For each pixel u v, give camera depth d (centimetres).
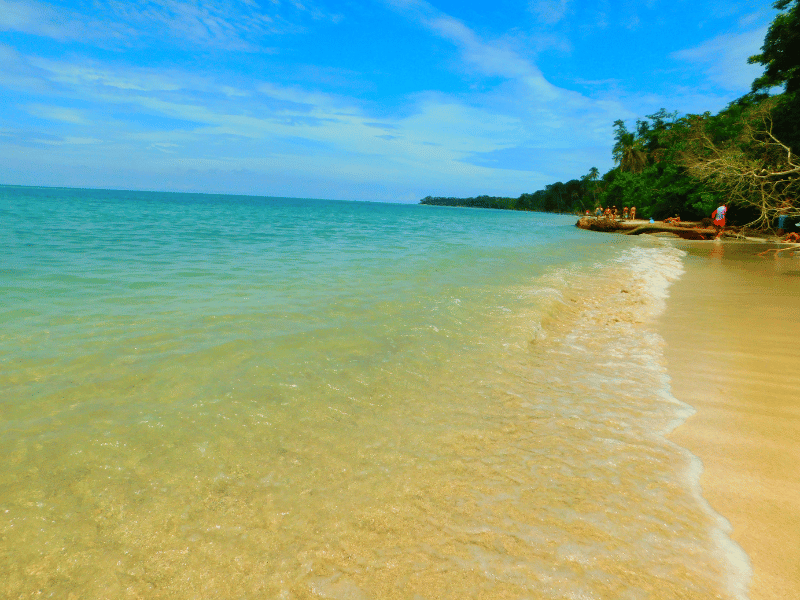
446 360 450
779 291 875
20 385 352
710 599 176
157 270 884
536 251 1631
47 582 184
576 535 212
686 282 1000
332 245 1548
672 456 280
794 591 179
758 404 357
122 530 212
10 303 584
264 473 259
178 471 258
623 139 6712
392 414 336
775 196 2444
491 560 197
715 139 3516
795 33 2398
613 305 750
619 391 384
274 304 630
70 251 1107
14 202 3972
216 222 2669
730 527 217
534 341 529
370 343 487
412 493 244
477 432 311
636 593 179
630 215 4359
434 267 1062
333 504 234
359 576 189
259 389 365
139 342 455
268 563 196
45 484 240
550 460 276
